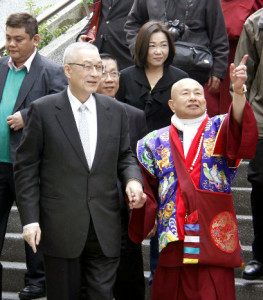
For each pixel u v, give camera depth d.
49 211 4.45
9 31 5.52
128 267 5.09
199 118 4.69
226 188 4.60
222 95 7.64
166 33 5.65
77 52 4.48
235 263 4.52
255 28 5.73
